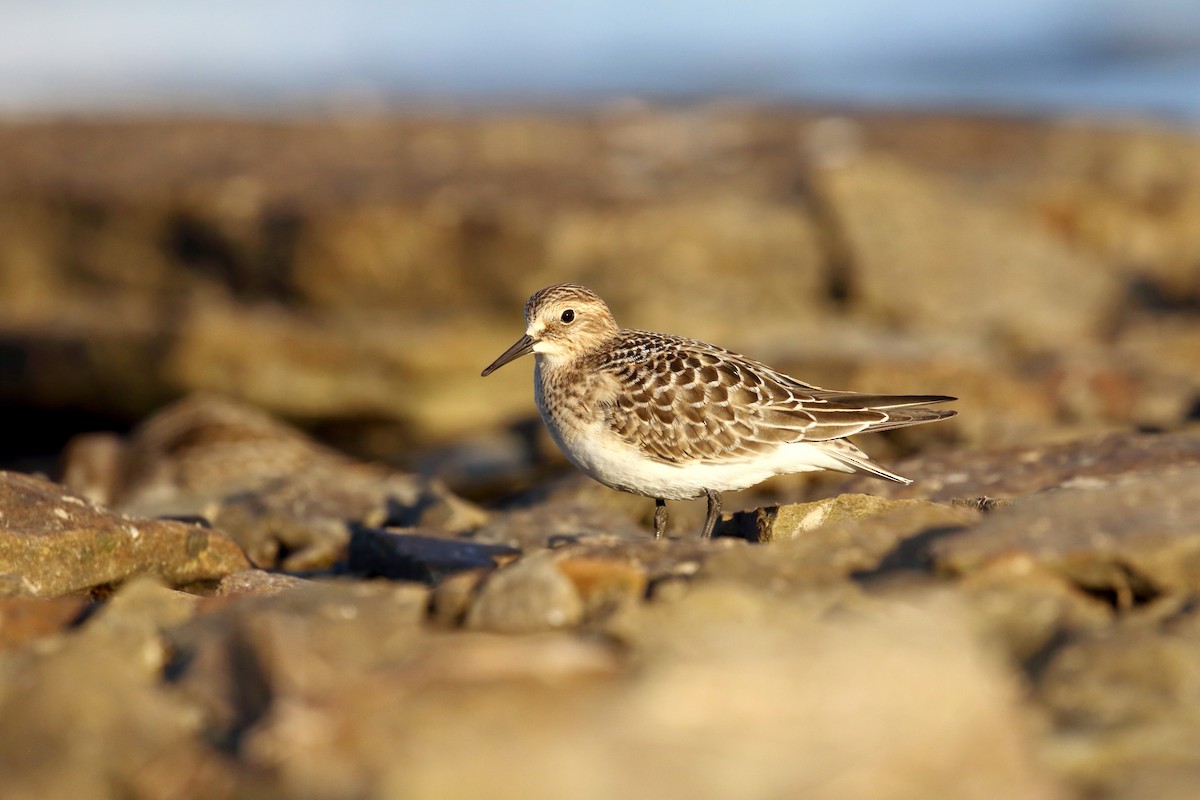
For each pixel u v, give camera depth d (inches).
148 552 377.4
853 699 221.9
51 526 365.4
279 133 1080.8
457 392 818.2
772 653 234.5
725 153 1058.1
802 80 1659.7
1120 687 240.5
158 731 238.2
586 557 296.7
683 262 851.4
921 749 213.0
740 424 407.8
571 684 232.4
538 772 206.4
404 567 390.3
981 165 1054.4
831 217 887.1
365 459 786.8
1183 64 1643.7
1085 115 1201.4
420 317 842.2
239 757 227.6
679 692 223.9
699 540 317.1
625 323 840.9
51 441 854.5
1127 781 215.6
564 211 844.0
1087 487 311.1
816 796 203.3
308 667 246.4
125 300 902.4
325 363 805.9
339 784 210.8
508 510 517.3
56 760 231.3
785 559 297.3
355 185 912.9
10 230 911.0
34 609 296.4
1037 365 717.3
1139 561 275.4
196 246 885.2
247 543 475.2
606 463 419.2
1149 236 975.6
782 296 880.9
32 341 824.3
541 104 1375.5
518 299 840.9
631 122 1141.1
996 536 289.3
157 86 1477.6
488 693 228.7
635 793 203.2
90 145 1032.2
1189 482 306.2
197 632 276.2
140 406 824.3
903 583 283.7
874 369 715.4
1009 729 221.3
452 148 1045.2
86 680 243.8
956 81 1615.4
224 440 625.9
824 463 413.7
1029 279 894.4
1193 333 760.3
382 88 1553.9
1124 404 684.7
